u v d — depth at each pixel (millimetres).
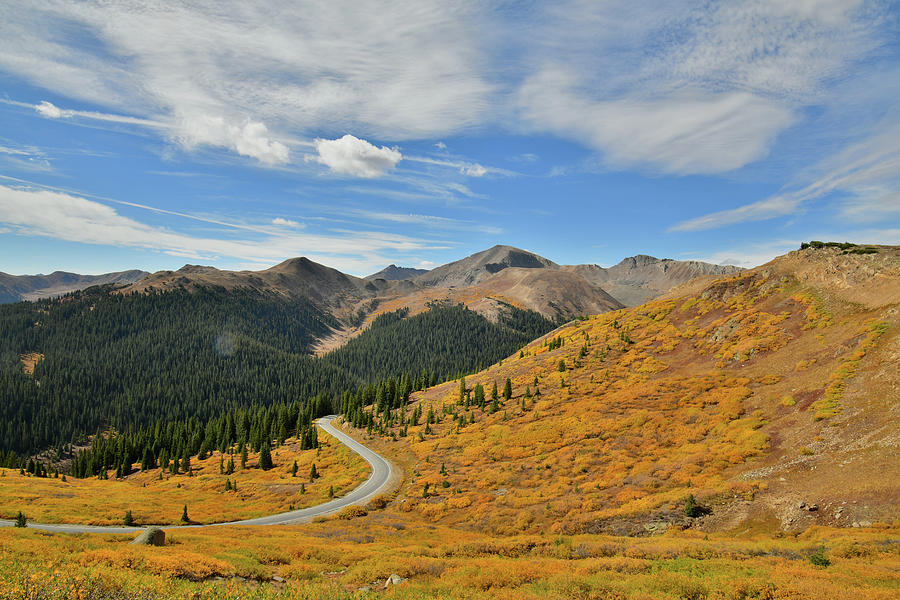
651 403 73500
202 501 79750
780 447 44906
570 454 63781
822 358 62000
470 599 17422
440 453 87625
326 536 41062
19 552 18703
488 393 119375
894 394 43062
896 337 53188
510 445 76500
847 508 30094
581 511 43969
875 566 19703
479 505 54469
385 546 34281
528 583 20516
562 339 139750
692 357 90875
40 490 74125
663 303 130750
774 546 24938
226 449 140750
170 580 17266
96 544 25391
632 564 22453
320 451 110062
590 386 94562
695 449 52438
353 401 157000
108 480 122500
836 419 44469
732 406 60000
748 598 16734
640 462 54500
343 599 16828
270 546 31516
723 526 34375
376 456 99500
